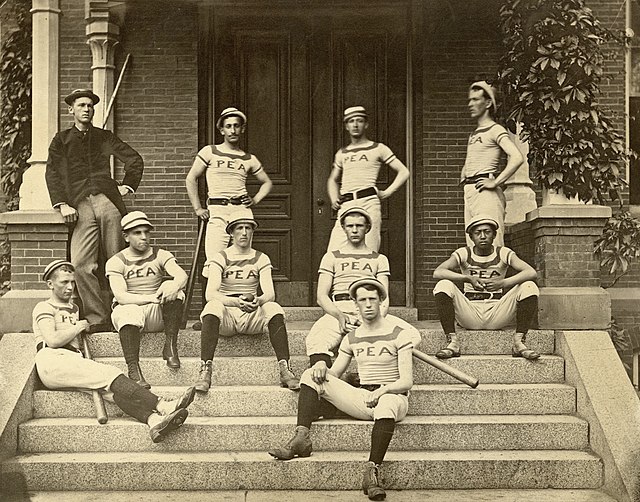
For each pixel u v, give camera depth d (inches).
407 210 350.6
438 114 345.1
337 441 226.5
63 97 340.5
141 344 259.8
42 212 278.2
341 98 353.7
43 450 227.0
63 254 279.9
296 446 218.2
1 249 310.0
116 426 227.8
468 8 346.3
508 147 275.7
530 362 253.9
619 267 312.3
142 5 343.9
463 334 264.5
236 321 254.7
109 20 335.6
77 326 243.4
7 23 332.2
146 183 343.3
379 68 353.7
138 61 343.6
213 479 216.7
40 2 310.7
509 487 218.1
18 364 241.4
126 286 256.2
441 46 345.7
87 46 342.6
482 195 279.3
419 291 345.1
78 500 207.3
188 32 345.7
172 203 343.3
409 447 228.7
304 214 352.8
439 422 229.9
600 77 286.0
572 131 284.0
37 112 305.3
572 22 284.4
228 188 284.8
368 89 353.4
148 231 258.5
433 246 344.5
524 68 289.0
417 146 349.4
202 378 239.8
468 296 268.8
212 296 249.0
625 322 334.0
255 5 351.9
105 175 278.7
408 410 240.7
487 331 265.3
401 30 352.8
